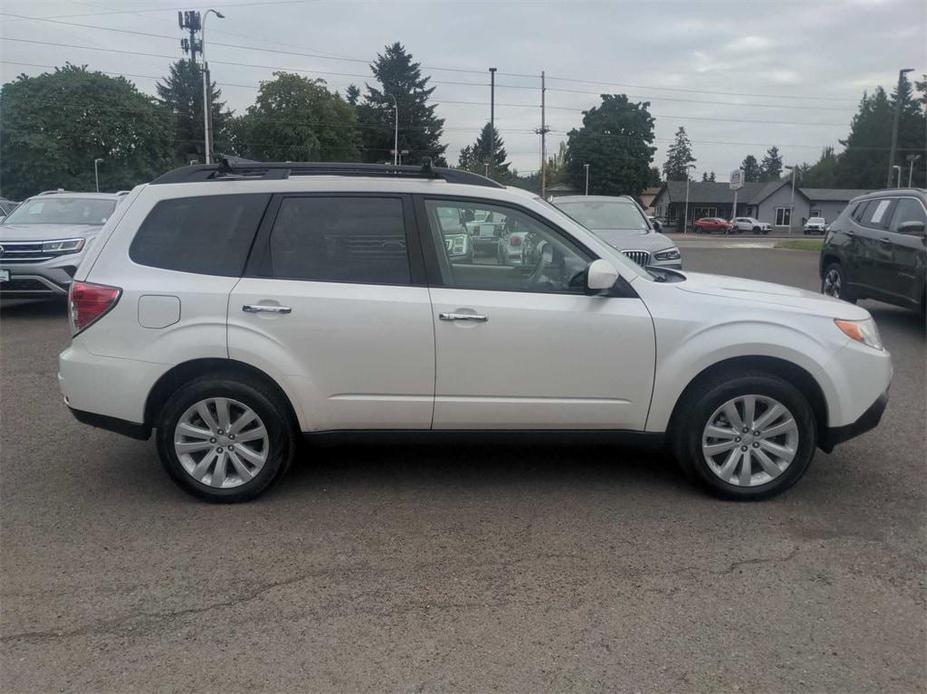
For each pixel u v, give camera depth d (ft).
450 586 11.44
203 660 9.68
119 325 13.78
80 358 13.97
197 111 274.36
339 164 14.89
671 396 14.12
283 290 13.79
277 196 14.17
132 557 12.30
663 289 14.34
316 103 230.89
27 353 27.61
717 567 12.00
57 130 207.92
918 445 17.74
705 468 14.30
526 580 11.62
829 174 335.88
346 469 16.17
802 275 59.36
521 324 13.84
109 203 40.47
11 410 20.38
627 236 38.04
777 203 281.54
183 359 13.73
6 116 204.33
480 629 10.36
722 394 13.99
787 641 10.09
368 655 9.78
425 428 14.29
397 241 14.10
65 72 212.23
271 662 9.64
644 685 9.21
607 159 267.59
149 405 14.05
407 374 13.93
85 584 11.46
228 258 14.02
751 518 13.76
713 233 241.14
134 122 218.79
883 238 32.58
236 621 10.53
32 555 12.35
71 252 34.53
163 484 15.35
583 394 14.14
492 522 13.62
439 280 14.06
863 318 14.70
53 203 39.93
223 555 12.38
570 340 13.91
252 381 13.98
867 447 17.61
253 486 14.23
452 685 9.20
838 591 11.32
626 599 11.09
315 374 13.85
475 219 14.32
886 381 14.46
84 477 15.71
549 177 312.71
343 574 11.79
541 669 9.50
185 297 13.73
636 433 14.42
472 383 13.99
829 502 14.49
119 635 10.19
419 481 15.55
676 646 9.96
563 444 16.03
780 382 13.98
